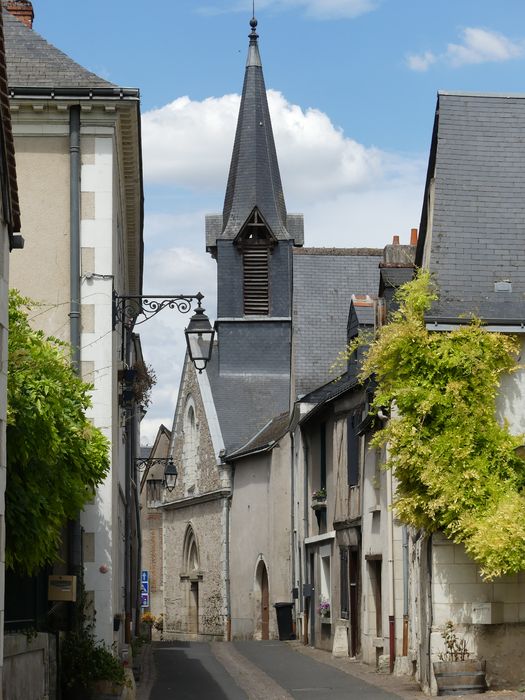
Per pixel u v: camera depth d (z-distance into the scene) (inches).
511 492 736.3
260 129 2301.9
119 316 868.0
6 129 480.1
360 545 1120.8
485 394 760.3
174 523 2273.6
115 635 784.9
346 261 1756.9
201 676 954.1
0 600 477.7
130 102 794.2
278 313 2218.3
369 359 782.5
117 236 876.0
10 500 571.2
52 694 636.7
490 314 789.2
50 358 626.5
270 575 1704.0
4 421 488.4
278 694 800.3
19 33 826.2
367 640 1065.5
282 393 2137.1
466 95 871.7
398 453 752.3
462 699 683.4
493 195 839.1
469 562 747.4
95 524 769.6
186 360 2271.2
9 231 506.0
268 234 2237.9
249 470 1851.6
